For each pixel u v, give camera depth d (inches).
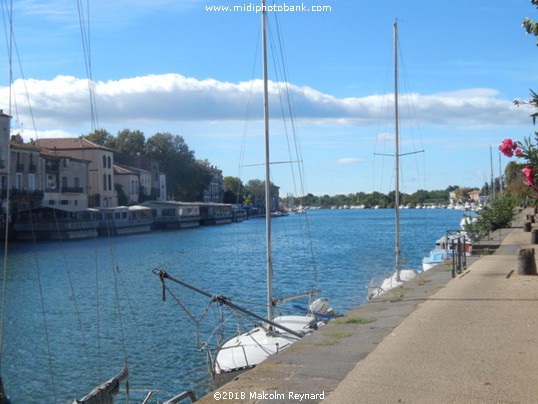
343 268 1738.4
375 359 344.2
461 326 433.1
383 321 473.4
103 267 1831.9
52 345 802.2
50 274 1649.9
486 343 373.7
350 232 3769.7
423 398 267.4
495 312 489.1
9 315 1020.5
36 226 2810.0
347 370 323.9
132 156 4862.2
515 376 298.5
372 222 5305.1
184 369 684.1
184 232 4057.6
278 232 3978.8
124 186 4399.6
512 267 865.5
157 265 1902.1
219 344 617.3
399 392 277.4
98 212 3376.0
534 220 2086.6
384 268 1700.3
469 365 321.7
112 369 687.1
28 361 726.5
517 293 595.2
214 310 1013.8
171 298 1173.7
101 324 927.7
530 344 367.6
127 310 1046.4
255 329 645.9
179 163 5393.7
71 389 626.8
